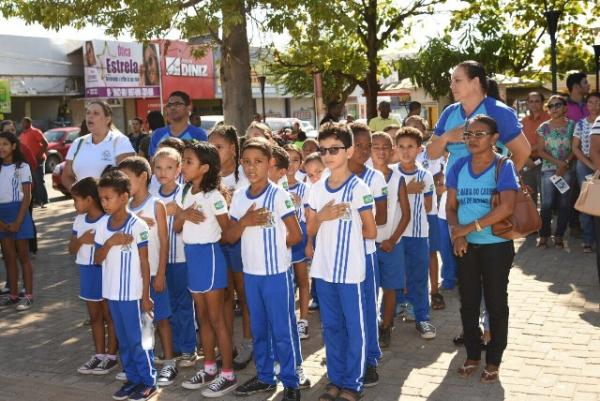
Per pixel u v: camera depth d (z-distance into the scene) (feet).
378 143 17.56
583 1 56.95
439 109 55.42
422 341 18.34
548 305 20.48
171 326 17.72
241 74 33.68
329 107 40.45
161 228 16.60
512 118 15.28
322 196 14.62
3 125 37.65
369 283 14.99
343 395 14.29
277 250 14.64
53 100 94.43
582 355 16.52
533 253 27.53
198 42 36.29
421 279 18.63
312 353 18.10
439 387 15.19
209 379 16.06
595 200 17.24
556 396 14.38
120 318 15.67
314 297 21.95
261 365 15.34
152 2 29.09
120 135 20.72
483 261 15.01
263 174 14.79
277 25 31.04
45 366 17.98
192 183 15.97
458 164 15.28
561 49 62.49
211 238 15.57
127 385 15.81
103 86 90.48
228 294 17.19
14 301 24.18
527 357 16.56
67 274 28.91
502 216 14.25
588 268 24.62
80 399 15.71
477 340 15.67
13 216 23.66
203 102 107.65
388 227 17.47
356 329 14.28
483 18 52.13
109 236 15.62
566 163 27.35
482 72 15.39
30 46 87.92
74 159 20.70
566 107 27.68
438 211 21.13
